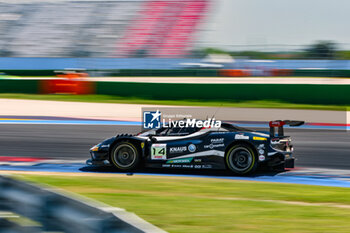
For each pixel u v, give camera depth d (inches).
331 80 1934.1
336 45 2073.1
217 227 335.3
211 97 1455.5
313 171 581.3
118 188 467.8
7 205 316.8
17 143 785.6
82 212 262.7
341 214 377.7
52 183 486.9
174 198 426.6
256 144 523.5
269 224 344.2
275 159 525.7
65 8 2930.6
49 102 1432.1
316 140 840.9
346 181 531.2
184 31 2714.1
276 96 1416.1
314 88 1390.3
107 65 2288.4
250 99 1429.6
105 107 1338.6
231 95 1443.2
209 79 2037.4
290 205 406.3
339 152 719.7
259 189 473.7
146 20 2795.3
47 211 282.5
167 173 553.3
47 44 2655.0
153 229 231.8
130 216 251.6
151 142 544.4
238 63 2196.1
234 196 442.3
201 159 535.2
